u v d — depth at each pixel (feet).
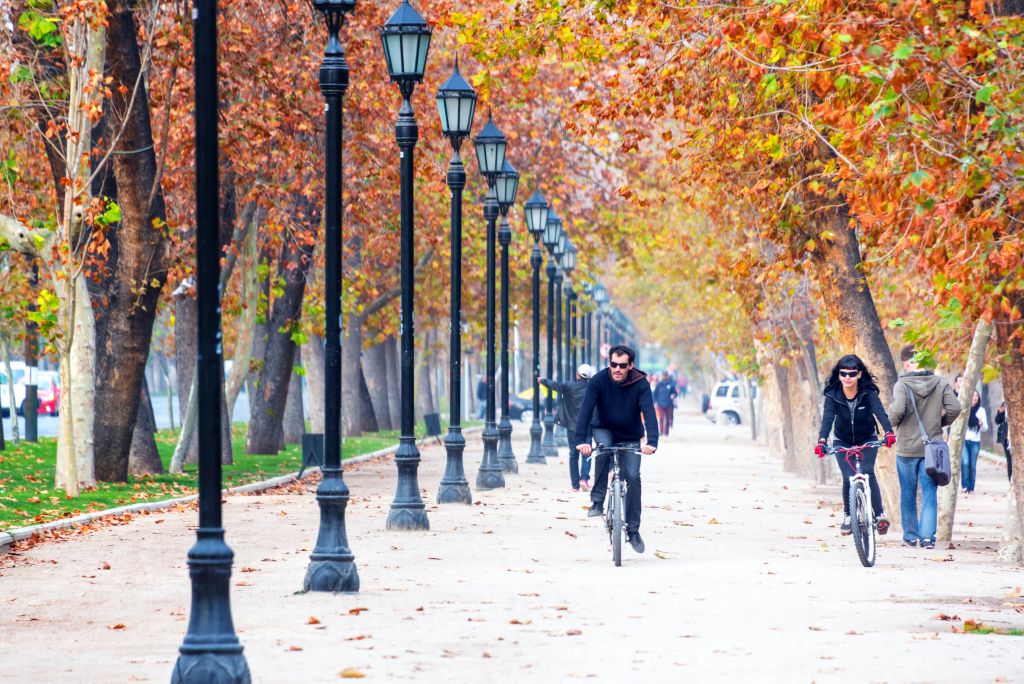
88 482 132.87
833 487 164.55
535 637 55.83
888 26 65.77
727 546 96.02
